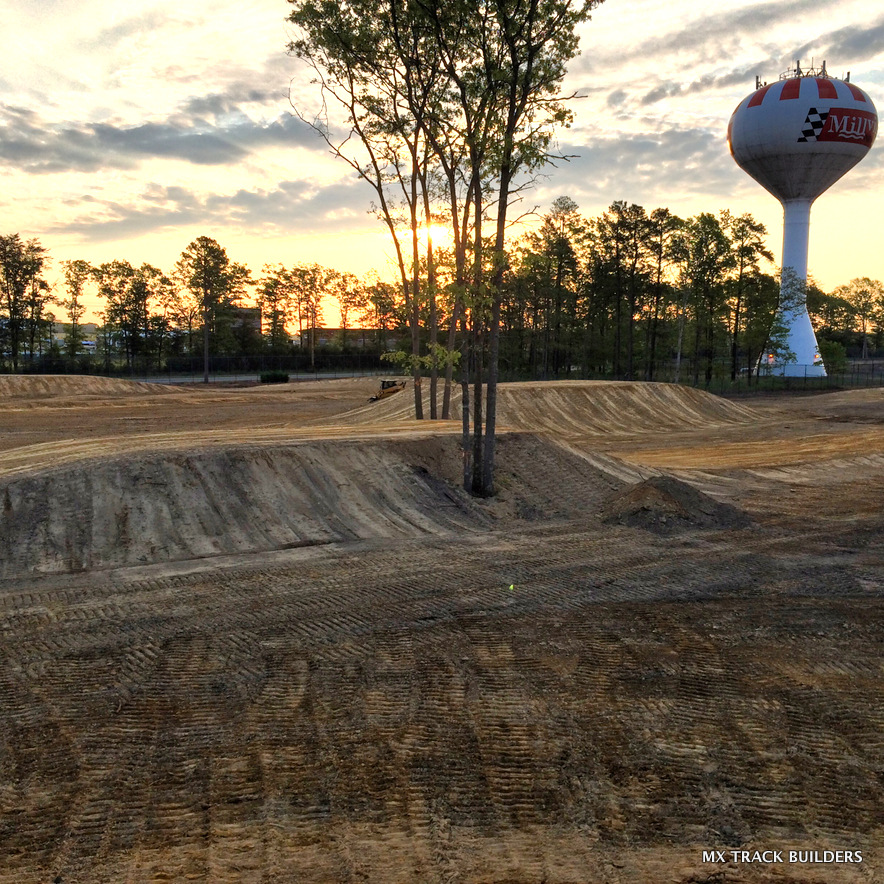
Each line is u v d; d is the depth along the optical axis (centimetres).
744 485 2003
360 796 555
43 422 3500
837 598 1047
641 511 1486
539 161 1422
